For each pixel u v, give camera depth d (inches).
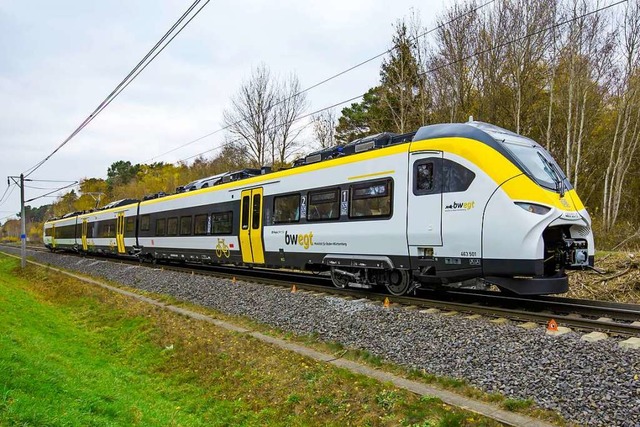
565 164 1072.2
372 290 447.8
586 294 502.6
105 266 954.1
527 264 307.7
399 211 381.4
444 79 1037.2
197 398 300.4
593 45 965.2
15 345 309.7
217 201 662.5
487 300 387.9
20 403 194.4
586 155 1073.5
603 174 1146.0
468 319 304.2
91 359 386.6
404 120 1082.7
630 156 1022.4
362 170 419.5
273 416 253.0
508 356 244.2
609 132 1140.5
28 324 458.6
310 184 483.2
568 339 246.5
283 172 527.8
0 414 179.5
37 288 908.6
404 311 338.6
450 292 427.8
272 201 541.6
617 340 249.0
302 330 364.2
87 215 1310.3
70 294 740.7
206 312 481.1
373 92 1601.9
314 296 421.1
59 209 3184.1
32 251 1931.6
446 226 346.0
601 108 1104.2
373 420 217.3
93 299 658.8
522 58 958.4
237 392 291.9
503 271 319.0
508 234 313.6
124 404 257.3
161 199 856.9
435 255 357.4
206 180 754.8
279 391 275.1
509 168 322.0
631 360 213.0
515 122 990.4
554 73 992.2
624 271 522.3
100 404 239.0
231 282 547.8
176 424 251.4
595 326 276.8
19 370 238.5
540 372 222.5
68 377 271.6
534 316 303.9
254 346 347.6
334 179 451.2
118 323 513.7
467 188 335.9
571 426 184.2
